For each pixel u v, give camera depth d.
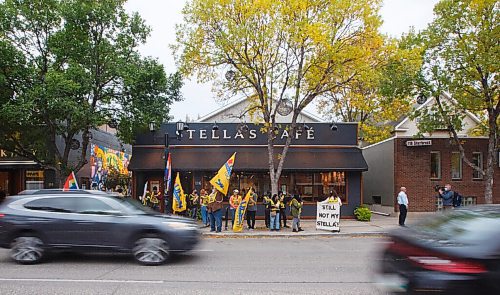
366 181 29.61
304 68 19.12
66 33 19.33
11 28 19.41
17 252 10.42
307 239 16.34
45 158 20.94
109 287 8.05
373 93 29.58
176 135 23.08
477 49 20.48
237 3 18.64
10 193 24.08
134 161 22.72
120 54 20.36
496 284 4.85
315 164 22.72
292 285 8.25
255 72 19.70
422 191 24.39
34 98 17.88
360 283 8.44
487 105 21.75
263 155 22.97
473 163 24.83
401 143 24.58
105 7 19.39
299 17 18.62
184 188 23.58
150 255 10.31
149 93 20.83
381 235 17.31
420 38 21.70
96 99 20.16
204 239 16.28
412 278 5.36
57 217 10.52
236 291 7.75
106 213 10.61
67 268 9.96
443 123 22.61
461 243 5.23
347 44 19.12
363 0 18.56
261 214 22.88
